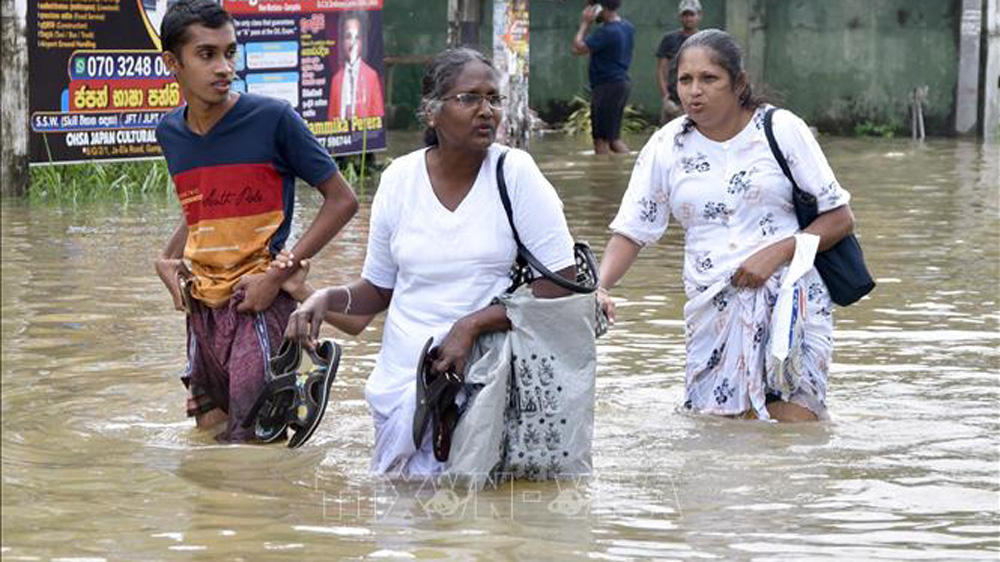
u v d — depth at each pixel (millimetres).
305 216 19672
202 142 9844
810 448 9383
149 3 20922
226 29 9727
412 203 8883
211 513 7898
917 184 24641
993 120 34969
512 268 8883
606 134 30625
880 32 35406
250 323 9773
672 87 32906
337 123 23531
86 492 8273
